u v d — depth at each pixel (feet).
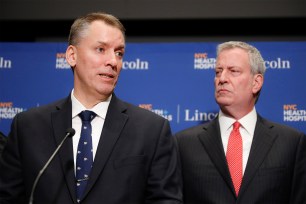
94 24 6.09
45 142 5.88
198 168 7.02
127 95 9.20
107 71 5.97
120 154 5.79
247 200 6.61
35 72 9.36
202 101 9.07
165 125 6.28
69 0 9.69
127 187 5.60
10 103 9.27
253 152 6.95
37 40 10.25
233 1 9.42
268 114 8.90
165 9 9.52
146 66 9.25
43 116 6.15
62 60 9.38
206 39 9.98
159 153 5.99
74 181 5.54
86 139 5.82
